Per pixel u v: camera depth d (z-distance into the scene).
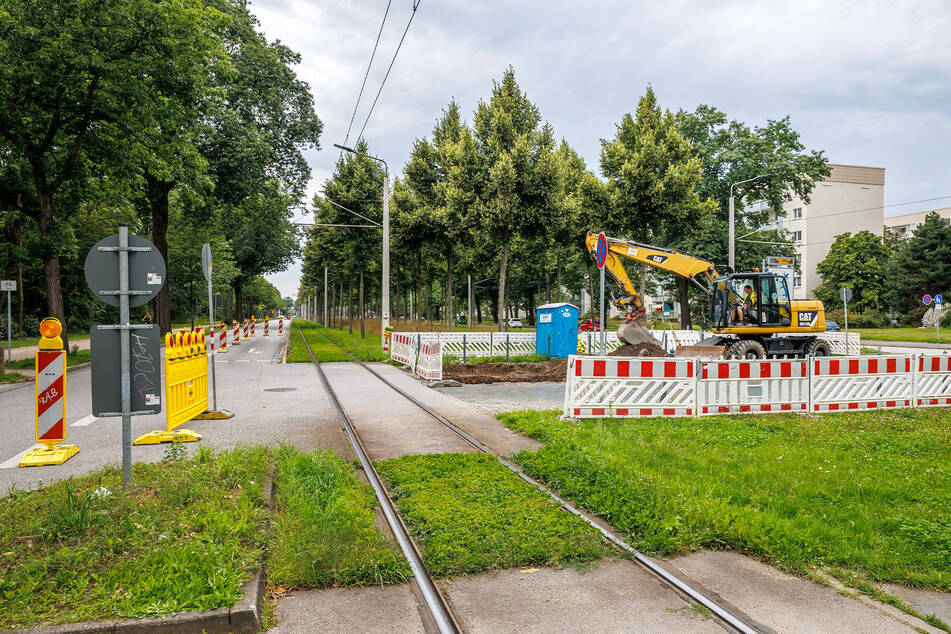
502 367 18.19
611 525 5.04
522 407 10.86
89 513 4.39
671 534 4.70
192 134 20.45
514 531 4.72
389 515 5.16
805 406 10.12
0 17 14.11
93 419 9.88
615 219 26.92
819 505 5.34
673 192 25.89
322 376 16.44
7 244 22.95
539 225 23.52
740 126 35.72
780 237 38.91
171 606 3.26
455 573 4.07
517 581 4.00
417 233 28.95
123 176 19.25
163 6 15.84
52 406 7.04
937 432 8.65
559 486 5.97
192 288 56.59
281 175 31.00
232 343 33.38
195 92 18.28
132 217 33.94
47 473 6.40
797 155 34.50
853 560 4.27
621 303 18.17
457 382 14.23
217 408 10.80
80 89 15.66
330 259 43.31
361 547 4.29
